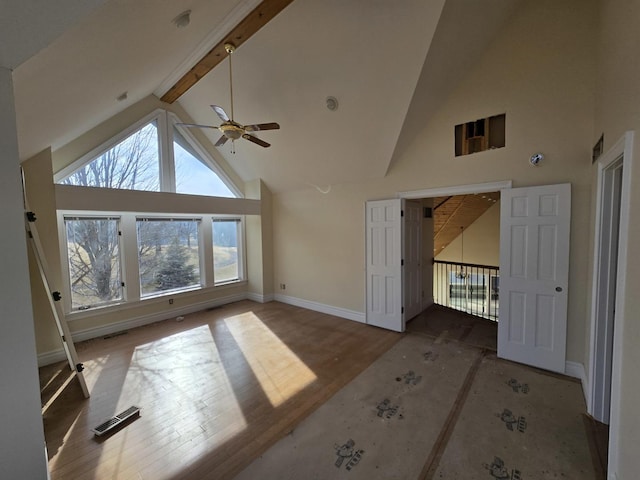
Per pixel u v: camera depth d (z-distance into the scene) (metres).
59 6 1.01
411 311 4.90
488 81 3.32
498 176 3.33
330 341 4.02
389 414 2.47
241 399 2.71
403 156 4.12
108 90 2.97
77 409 2.58
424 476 1.86
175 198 4.71
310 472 1.91
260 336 4.22
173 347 3.87
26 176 3.44
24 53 1.20
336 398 2.71
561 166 2.95
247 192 6.12
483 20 2.88
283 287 6.04
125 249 4.54
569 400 2.61
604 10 2.35
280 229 6.00
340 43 3.10
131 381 3.04
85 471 1.93
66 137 3.64
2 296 1.30
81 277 4.17
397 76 3.13
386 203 4.32
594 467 1.91
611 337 2.31
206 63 3.70
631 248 1.59
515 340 3.31
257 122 4.61
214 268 5.78
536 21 2.99
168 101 4.84
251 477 1.88
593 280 2.44
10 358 1.33
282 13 3.01
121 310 4.51
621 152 1.82
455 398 2.67
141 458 2.04
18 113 2.19
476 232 7.95
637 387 1.44
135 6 1.79
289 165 5.18
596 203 2.43
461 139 3.61
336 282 5.12
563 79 2.88
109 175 4.40
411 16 2.63
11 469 1.35
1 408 1.31
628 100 1.75
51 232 3.61
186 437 2.24
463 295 8.14
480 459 1.99
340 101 3.69
